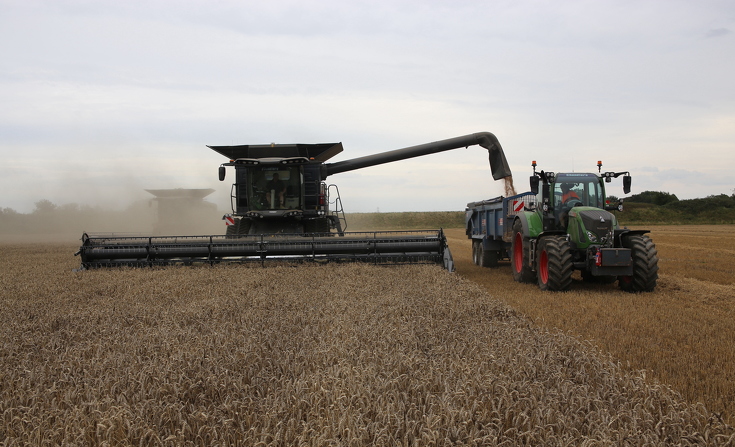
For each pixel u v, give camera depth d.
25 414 4.50
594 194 13.42
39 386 5.22
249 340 6.77
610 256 11.92
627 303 10.67
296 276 13.32
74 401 4.98
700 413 4.79
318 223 18.20
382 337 6.95
